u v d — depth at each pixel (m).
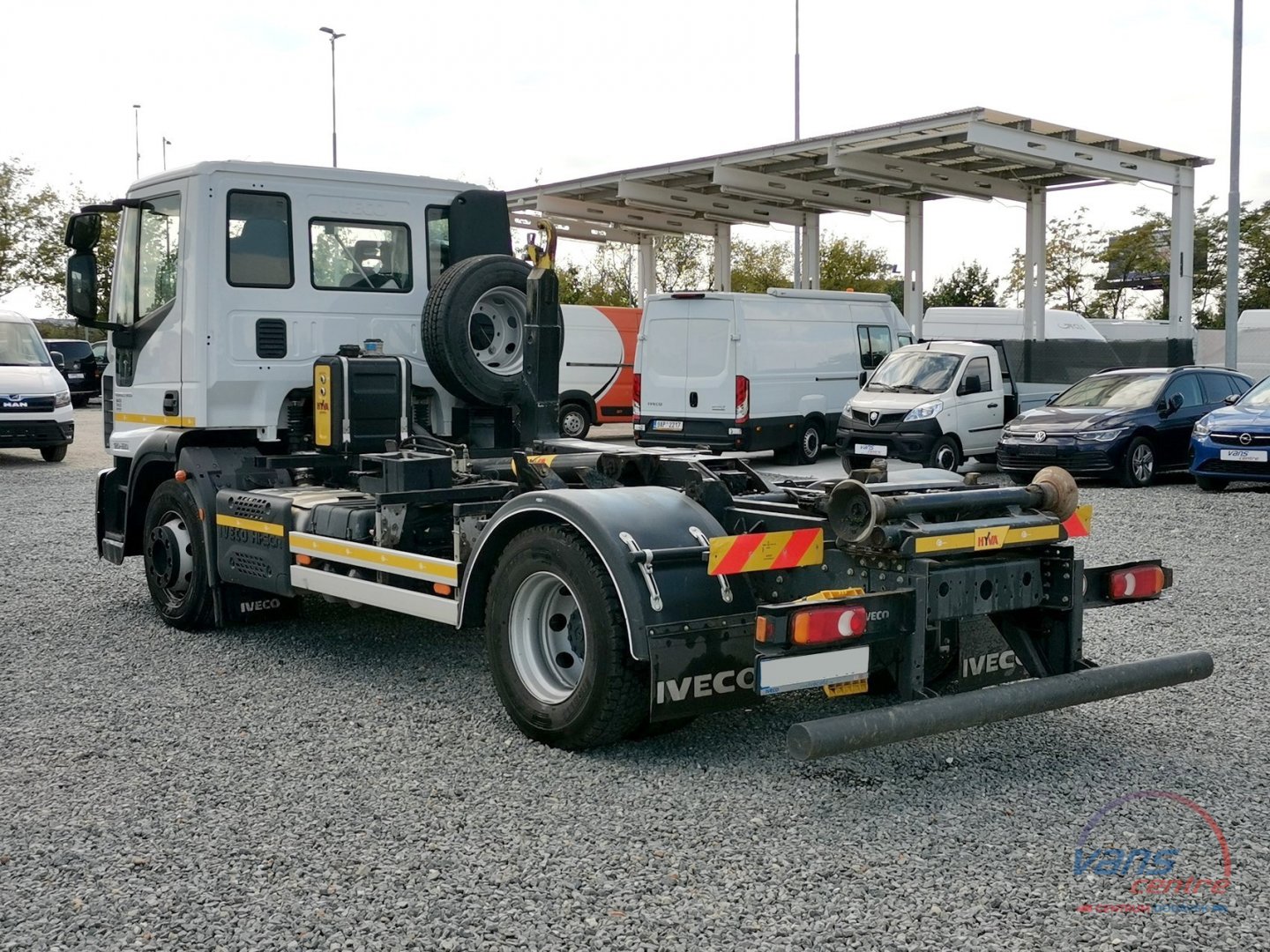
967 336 31.31
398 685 6.13
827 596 4.71
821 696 5.81
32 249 45.22
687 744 5.14
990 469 19.06
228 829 4.20
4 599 8.41
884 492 5.04
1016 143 21.08
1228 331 22.55
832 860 3.92
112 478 8.13
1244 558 9.88
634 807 4.39
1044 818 4.30
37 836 4.15
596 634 4.81
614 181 26.89
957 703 4.39
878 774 4.77
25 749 5.10
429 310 7.23
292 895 3.67
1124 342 24.92
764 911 3.55
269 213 7.21
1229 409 14.95
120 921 3.51
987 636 4.98
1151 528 11.64
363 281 7.57
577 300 42.44
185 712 5.65
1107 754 5.02
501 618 5.25
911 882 3.76
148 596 8.54
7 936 3.42
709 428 18.42
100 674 6.35
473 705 5.76
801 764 4.87
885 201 27.56
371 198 7.56
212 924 3.49
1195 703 5.77
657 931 3.44
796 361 19.11
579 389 23.28
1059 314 31.19
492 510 5.66
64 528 12.05
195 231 7.04
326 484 7.24
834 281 47.59
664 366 18.86
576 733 4.91
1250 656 6.65
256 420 7.24
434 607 5.65
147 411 7.63
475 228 7.93
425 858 3.95
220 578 7.12
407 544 6.09
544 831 4.17
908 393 17.75
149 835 4.15
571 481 5.99
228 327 7.10
